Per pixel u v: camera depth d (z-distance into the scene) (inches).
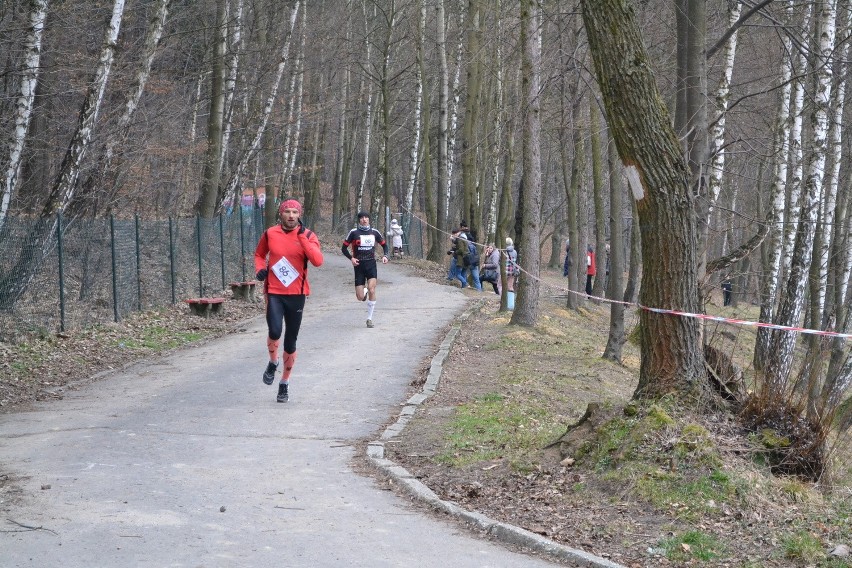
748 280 947.3
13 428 378.3
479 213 1264.8
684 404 295.0
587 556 227.9
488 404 431.5
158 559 218.2
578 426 315.3
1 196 658.2
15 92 732.0
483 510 271.3
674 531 243.9
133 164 999.6
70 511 256.7
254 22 1237.7
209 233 928.3
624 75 292.7
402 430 377.1
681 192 297.4
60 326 608.7
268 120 1323.8
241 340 659.4
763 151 648.4
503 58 1044.5
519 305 748.6
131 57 1018.7
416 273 1211.2
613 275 693.3
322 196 2847.0
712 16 679.1
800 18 702.5
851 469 306.3
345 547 233.5
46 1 659.4
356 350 597.3
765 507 256.5
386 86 1518.2
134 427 379.2
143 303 746.2
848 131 919.0
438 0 1309.1
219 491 283.6
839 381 456.1
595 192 948.6
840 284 938.1
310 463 323.9
